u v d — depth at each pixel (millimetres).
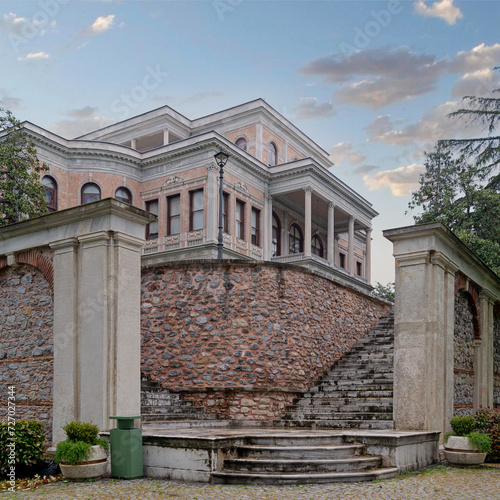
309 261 30172
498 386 16031
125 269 9727
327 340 14914
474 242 23359
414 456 9273
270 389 12797
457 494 7219
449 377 10938
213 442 8172
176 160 29531
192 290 13430
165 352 13391
